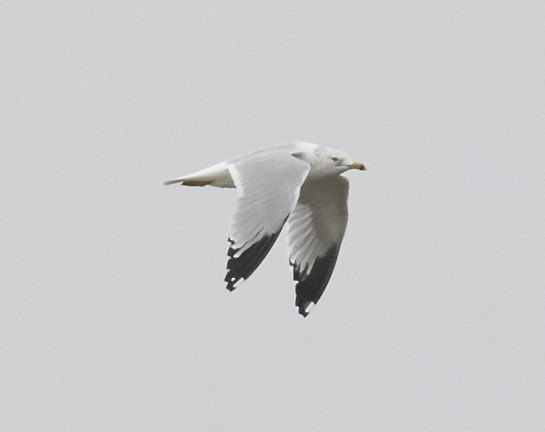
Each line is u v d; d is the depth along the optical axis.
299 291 17.84
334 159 16.95
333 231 17.81
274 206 15.04
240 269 14.77
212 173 16.06
